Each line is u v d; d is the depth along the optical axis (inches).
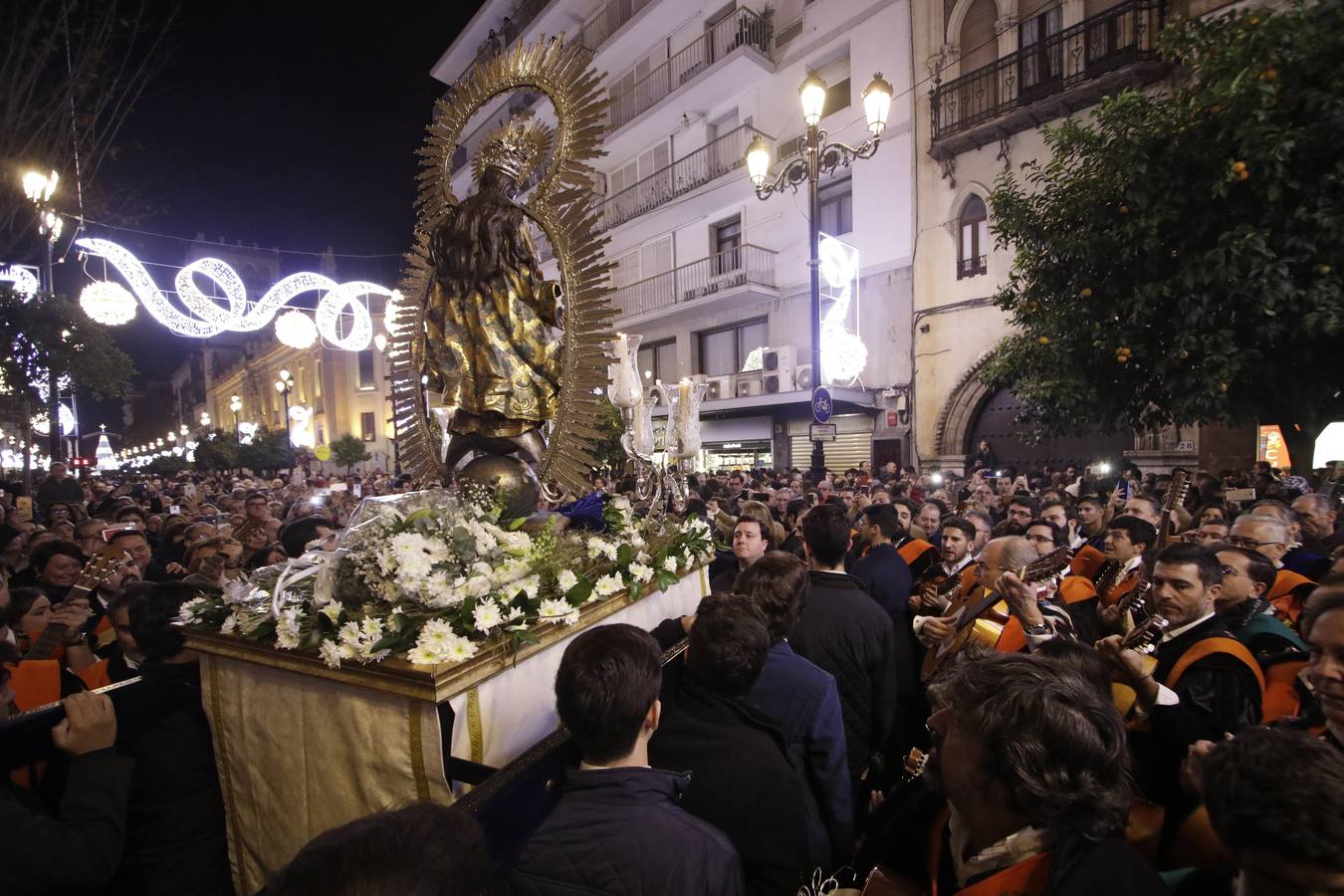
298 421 965.2
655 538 127.3
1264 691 94.0
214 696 85.3
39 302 280.5
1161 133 221.3
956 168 500.1
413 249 153.3
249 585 87.2
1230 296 202.1
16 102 237.0
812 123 287.7
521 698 82.1
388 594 75.2
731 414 650.8
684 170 684.1
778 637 88.7
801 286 600.7
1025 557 110.0
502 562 85.0
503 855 64.2
